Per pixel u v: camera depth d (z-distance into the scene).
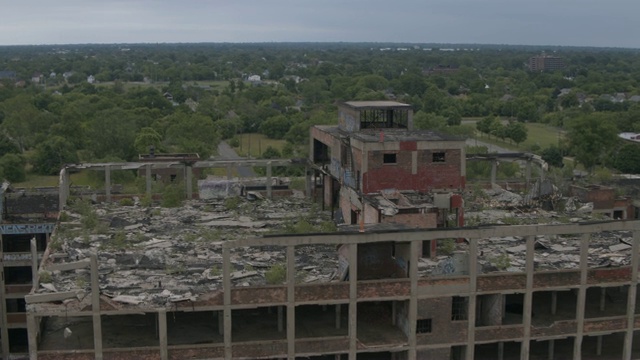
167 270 51.22
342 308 52.75
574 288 51.09
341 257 49.91
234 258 54.78
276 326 51.00
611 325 52.34
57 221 66.25
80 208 70.50
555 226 49.53
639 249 51.47
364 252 50.88
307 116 186.88
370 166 61.47
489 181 85.75
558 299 56.62
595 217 67.50
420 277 48.56
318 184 79.69
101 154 141.38
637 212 76.75
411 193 62.47
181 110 182.12
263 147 164.88
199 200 78.31
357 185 63.19
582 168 139.00
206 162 80.31
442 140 62.50
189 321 51.72
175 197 74.81
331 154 71.25
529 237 49.44
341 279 49.19
